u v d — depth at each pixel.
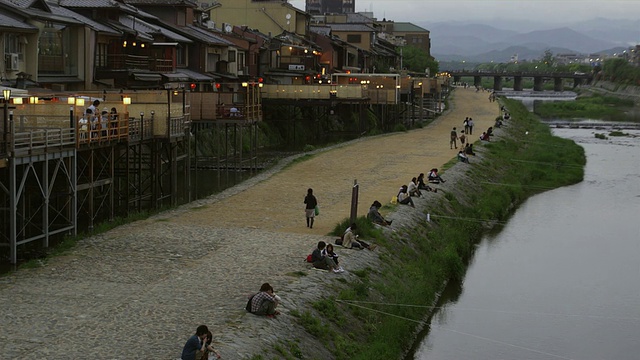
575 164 71.69
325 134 85.56
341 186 46.34
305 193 43.66
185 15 73.19
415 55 170.50
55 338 19.52
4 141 26.75
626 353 26.67
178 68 67.38
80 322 20.81
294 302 23.41
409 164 56.75
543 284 34.59
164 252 28.97
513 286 34.22
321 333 22.34
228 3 100.25
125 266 26.80
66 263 26.98
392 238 34.06
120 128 35.03
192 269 26.69
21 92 33.69
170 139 39.53
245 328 20.62
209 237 31.75
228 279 25.55
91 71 51.00
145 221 34.75
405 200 40.53
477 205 48.81
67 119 32.22
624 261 38.91
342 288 26.28
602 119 136.88
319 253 27.39
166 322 21.02
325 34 112.88
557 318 30.05
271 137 74.19
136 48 58.62
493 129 86.25
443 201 44.97
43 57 46.72
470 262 38.16
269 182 47.28
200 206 39.03
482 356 25.91
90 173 32.88
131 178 44.56
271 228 34.00
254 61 85.12
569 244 42.34
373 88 86.38
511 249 40.94
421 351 26.03
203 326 17.89
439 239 38.25
